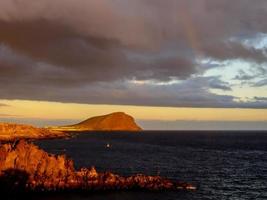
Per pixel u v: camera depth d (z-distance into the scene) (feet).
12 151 284.20
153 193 275.80
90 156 536.01
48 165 288.51
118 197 261.24
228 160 531.09
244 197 279.90
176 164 467.52
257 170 427.74
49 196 258.57
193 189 298.35
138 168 420.36
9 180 270.67
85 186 279.28
